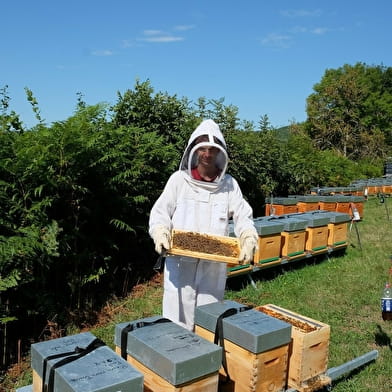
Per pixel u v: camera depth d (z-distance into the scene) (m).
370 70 53.81
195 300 3.25
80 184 5.01
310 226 7.69
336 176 20.03
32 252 3.93
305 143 18.98
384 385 3.90
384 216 15.33
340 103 44.28
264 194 11.66
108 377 1.88
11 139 4.59
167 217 3.21
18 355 3.99
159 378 2.15
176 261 3.24
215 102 9.51
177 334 2.37
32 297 4.25
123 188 5.82
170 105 8.10
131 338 2.34
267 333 2.50
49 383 1.95
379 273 7.65
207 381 2.19
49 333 4.54
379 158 38.91
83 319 4.92
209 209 3.27
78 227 4.93
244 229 3.11
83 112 4.97
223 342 2.68
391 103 49.59
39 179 4.43
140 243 6.67
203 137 3.16
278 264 6.93
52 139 4.50
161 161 6.79
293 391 2.93
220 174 3.24
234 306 2.92
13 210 4.20
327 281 7.10
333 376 3.49
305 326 3.12
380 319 5.55
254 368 2.49
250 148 10.77
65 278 4.96
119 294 5.80
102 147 5.24
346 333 5.05
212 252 2.87
